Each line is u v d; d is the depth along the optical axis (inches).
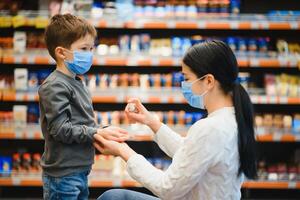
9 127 160.1
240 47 162.9
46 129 82.7
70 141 79.7
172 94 160.4
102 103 177.9
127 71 176.1
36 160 162.9
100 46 161.0
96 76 163.9
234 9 164.2
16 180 158.9
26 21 154.6
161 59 157.6
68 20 85.4
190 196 73.4
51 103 79.6
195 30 174.7
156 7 163.3
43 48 159.5
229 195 72.5
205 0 163.6
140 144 178.9
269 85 164.2
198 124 70.5
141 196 84.3
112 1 171.2
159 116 163.8
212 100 74.2
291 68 175.5
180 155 71.1
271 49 168.2
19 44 158.9
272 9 177.2
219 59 71.4
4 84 161.5
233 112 73.2
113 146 77.2
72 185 82.0
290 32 174.4
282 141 173.8
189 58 73.2
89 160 84.8
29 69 174.2
